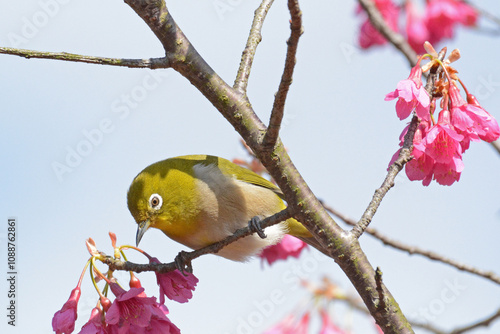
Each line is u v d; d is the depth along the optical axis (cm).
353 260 807
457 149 812
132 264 834
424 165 848
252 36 880
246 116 817
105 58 771
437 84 845
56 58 752
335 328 1247
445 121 812
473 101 835
